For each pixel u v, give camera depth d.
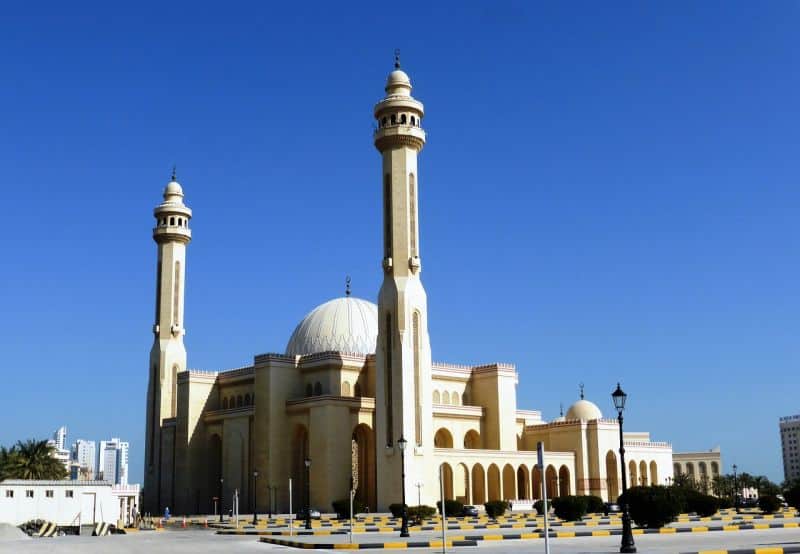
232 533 68.75
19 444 124.25
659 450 133.25
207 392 120.75
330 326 123.12
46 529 74.25
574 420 124.19
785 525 59.75
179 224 127.75
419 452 98.12
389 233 102.06
